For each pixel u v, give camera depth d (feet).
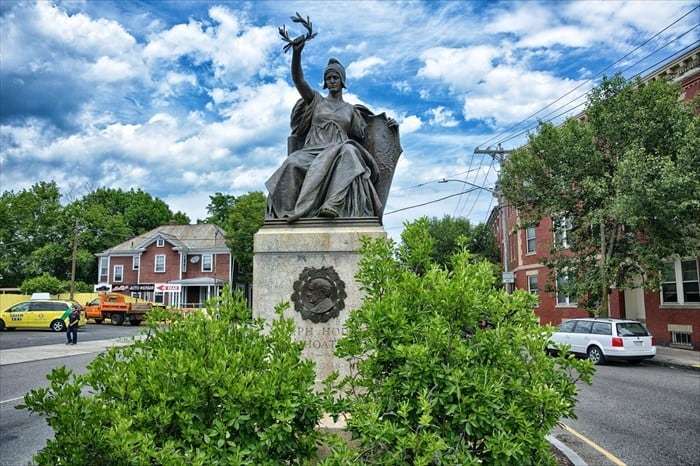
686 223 56.39
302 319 19.45
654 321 71.77
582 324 57.52
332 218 20.72
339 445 11.29
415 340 11.78
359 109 25.12
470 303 11.92
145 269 169.58
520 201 68.69
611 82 61.36
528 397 11.24
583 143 62.03
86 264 181.47
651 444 24.80
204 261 169.17
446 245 145.18
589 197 62.49
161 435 10.57
